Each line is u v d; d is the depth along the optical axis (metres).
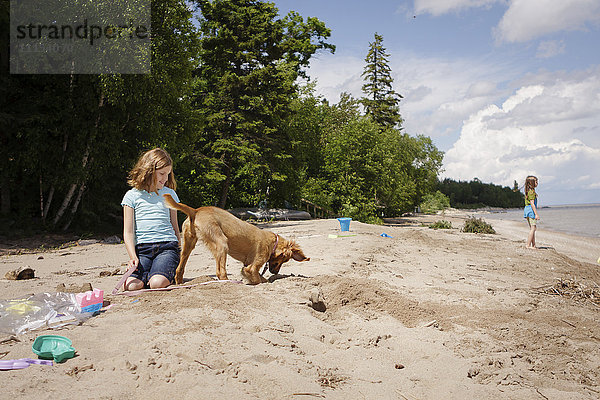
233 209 25.27
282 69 25.59
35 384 2.48
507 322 4.59
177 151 18.05
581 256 13.73
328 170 30.95
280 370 2.89
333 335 3.84
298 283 5.43
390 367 3.27
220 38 24.23
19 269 6.50
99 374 2.69
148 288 5.13
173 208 5.22
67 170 14.84
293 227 16.69
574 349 3.97
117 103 15.02
